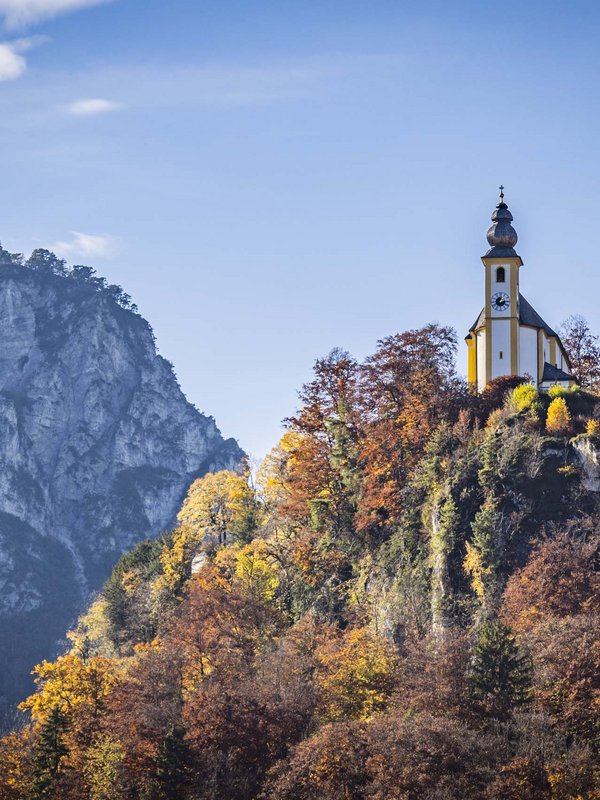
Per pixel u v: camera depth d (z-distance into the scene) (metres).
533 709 112.12
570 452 156.12
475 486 156.75
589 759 103.31
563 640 120.19
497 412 168.88
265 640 152.50
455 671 120.94
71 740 131.50
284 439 184.50
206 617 155.12
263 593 167.25
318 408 181.00
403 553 157.75
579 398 169.50
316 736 114.31
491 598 144.12
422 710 115.50
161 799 116.19
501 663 116.12
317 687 129.62
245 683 133.75
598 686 114.00
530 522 150.12
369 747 110.00
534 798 100.94
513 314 186.88
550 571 138.38
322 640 143.88
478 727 112.06
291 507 177.25
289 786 109.62
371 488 167.88
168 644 152.12
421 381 177.25
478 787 102.94
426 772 104.50
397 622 149.62
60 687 146.25
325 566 166.88
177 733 119.56
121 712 131.62
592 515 150.50
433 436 168.25
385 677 128.38
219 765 118.12
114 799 119.88
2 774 128.00
